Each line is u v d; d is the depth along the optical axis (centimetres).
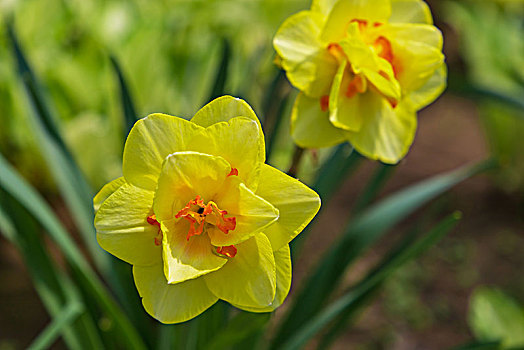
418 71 58
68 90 94
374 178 70
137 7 109
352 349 94
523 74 131
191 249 53
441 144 154
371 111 59
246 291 53
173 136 52
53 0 97
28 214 65
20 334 86
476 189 137
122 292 67
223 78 65
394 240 120
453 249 119
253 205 52
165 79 101
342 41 57
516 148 130
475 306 85
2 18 90
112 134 91
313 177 72
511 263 116
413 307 104
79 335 66
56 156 65
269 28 117
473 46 135
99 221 52
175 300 53
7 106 89
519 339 82
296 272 107
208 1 113
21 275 97
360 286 68
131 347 64
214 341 60
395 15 60
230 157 53
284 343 68
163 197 52
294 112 59
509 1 164
